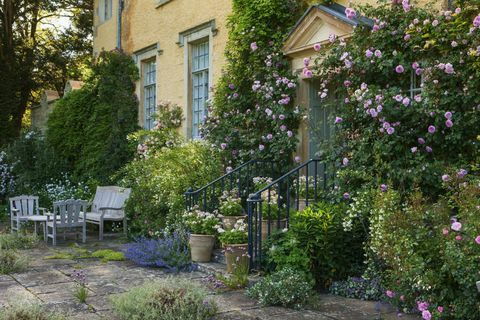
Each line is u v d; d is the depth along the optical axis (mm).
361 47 6703
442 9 6191
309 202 7348
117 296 5121
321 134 8211
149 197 9508
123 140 13344
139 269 7219
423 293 4773
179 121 11789
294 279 5492
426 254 4887
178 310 4688
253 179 8156
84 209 9719
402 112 6035
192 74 11680
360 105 6305
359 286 5762
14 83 20578
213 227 7211
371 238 5641
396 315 4961
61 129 15359
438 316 4520
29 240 9180
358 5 6766
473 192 4676
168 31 12414
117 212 10891
